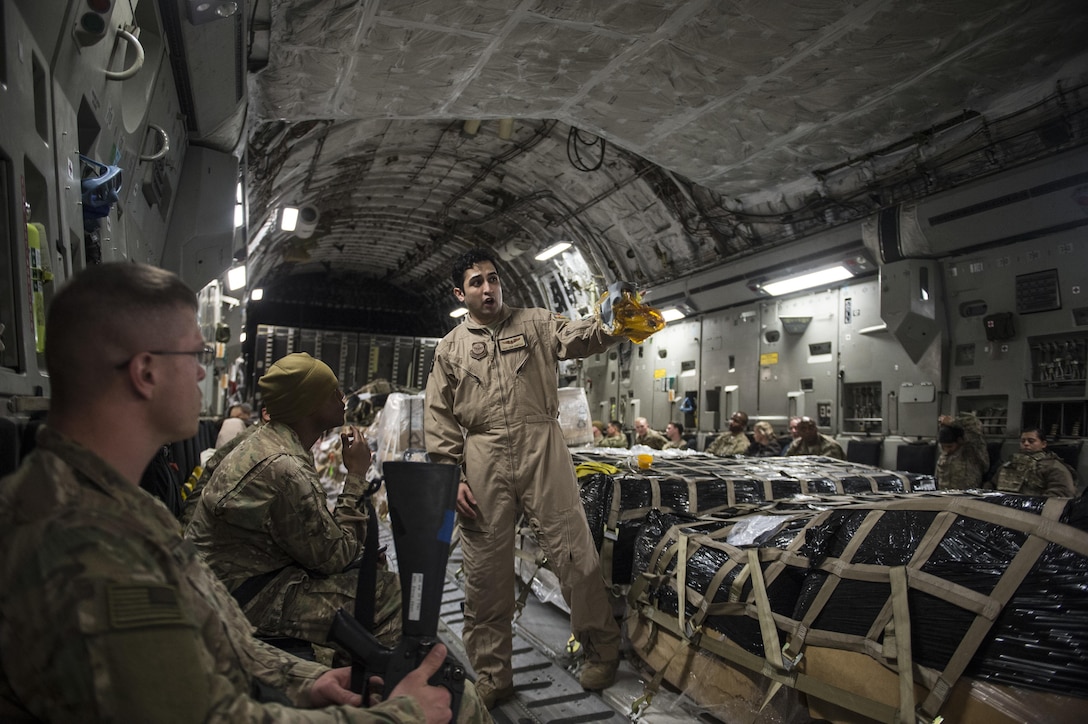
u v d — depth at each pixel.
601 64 5.60
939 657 1.79
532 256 14.45
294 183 9.97
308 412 2.23
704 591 2.57
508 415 2.99
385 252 20.00
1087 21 4.76
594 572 2.96
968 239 6.60
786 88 5.92
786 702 2.20
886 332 7.62
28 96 1.58
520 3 4.66
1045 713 1.55
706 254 10.37
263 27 4.53
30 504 0.85
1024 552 1.75
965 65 5.39
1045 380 6.11
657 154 7.61
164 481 2.59
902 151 6.99
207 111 4.18
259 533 2.08
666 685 2.92
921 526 2.03
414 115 6.50
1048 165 5.77
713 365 10.48
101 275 0.96
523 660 3.38
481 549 2.96
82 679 0.77
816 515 2.46
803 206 8.38
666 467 4.23
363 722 1.04
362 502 2.50
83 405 0.94
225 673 1.04
